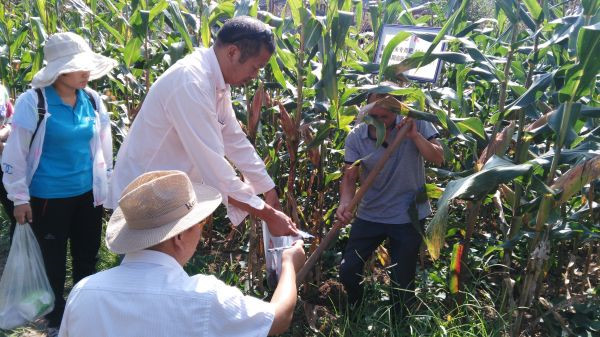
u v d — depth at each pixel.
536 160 2.82
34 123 3.16
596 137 3.05
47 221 3.34
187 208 1.65
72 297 1.61
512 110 3.30
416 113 3.09
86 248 3.66
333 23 3.29
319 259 3.92
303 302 3.66
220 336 1.59
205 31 3.79
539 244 3.04
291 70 3.82
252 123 3.58
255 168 3.02
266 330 1.68
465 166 4.04
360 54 4.17
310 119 3.97
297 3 3.41
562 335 3.29
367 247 3.49
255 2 3.74
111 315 1.55
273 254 2.77
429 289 3.81
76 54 3.19
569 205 3.91
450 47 4.38
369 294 3.80
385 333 3.37
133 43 4.18
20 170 3.15
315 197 4.41
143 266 1.62
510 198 3.28
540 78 3.09
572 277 3.81
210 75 2.60
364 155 3.39
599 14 2.89
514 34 3.36
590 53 2.61
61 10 6.16
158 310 1.54
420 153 3.30
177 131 2.60
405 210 3.39
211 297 1.58
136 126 2.71
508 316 3.40
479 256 4.28
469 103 4.69
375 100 3.24
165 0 3.93
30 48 6.23
